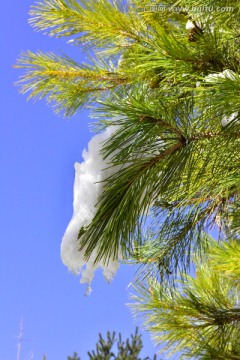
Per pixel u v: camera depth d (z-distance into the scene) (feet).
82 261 12.39
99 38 18.29
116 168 12.36
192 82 14.87
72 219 12.34
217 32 16.28
